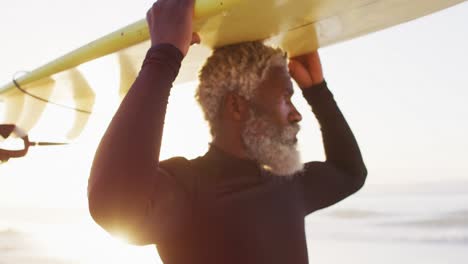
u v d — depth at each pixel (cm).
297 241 182
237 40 191
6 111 235
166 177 159
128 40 175
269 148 182
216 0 156
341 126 236
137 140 137
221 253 163
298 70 237
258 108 184
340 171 228
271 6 163
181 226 161
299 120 190
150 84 145
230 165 177
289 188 191
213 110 187
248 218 169
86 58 188
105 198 133
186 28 155
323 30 202
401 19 201
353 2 173
